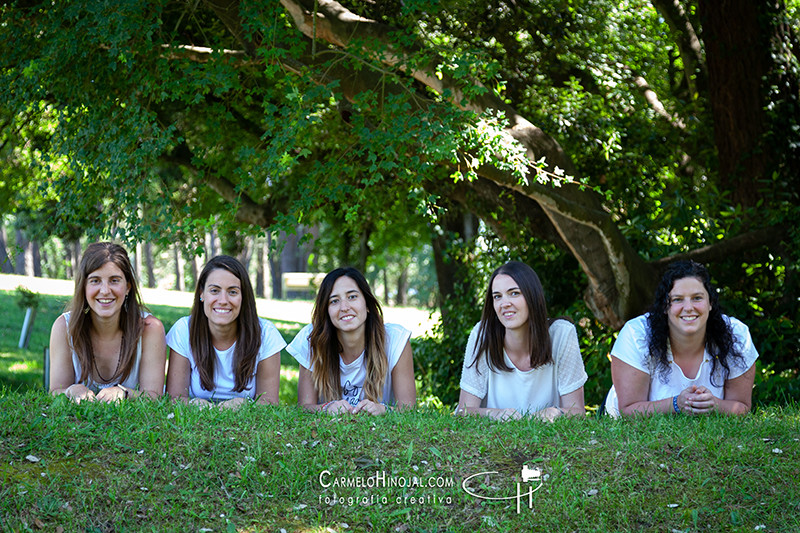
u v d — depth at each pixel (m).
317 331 5.18
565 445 4.33
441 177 9.09
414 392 5.44
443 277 14.63
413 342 12.34
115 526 3.51
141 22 7.19
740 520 3.68
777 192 10.09
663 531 3.62
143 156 7.30
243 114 10.59
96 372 4.95
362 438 4.38
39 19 7.79
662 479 3.98
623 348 5.00
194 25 9.55
